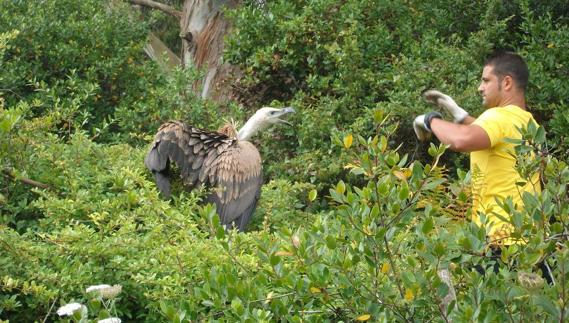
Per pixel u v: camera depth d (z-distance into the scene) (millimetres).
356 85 8773
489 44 9375
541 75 8906
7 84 8883
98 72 9695
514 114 5137
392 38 9578
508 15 10273
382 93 8898
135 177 6297
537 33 9445
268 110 7598
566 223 3846
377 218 3797
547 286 3531
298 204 7188
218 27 11727
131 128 8938
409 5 10195
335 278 3969
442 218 3922
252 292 4008
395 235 4211
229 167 6867
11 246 5277
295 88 9625
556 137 8094
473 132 5016
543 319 3572
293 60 9383
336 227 4086
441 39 9570
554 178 4031
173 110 9016
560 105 8711
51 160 6629
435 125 5137
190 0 12125
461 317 3457
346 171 7953
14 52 9430
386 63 9258
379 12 9695
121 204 6027
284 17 9688
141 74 9875
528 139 4164
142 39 10508
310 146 8375
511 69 5402
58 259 5316
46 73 9414
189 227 5660
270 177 8500
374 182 3783
